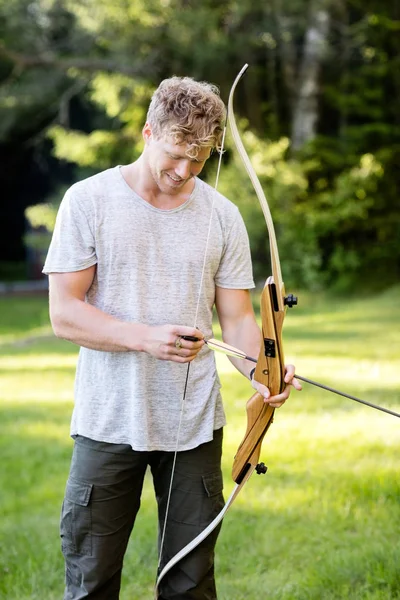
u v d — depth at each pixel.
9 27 19.36
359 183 18.64
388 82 20.92
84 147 20.27
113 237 2.44
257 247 18.84
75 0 18.28
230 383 8.05
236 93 19.97
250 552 3.86
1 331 16.89
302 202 19.16
